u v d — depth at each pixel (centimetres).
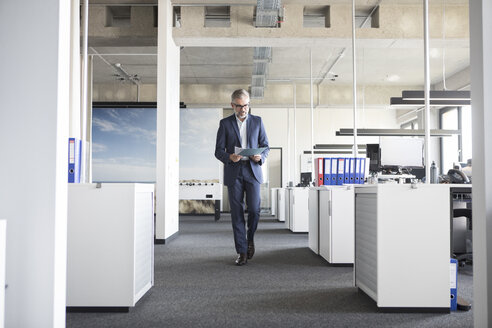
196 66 1031
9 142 164
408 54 930
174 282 323
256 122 401
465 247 479
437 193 245
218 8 698
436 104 593
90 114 827
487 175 179
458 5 671
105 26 679
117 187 241
